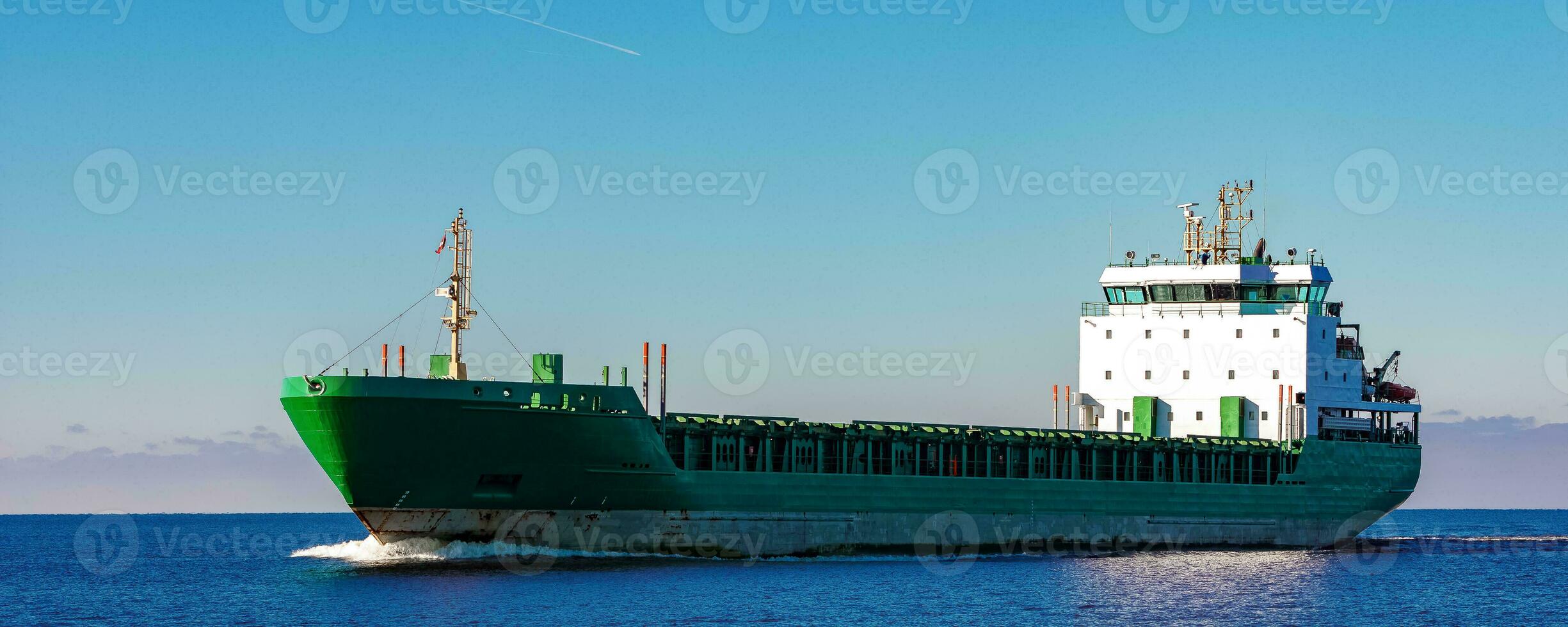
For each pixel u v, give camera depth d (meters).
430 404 69.25
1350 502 103.75
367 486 71.06
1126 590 75.94
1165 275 103.81
